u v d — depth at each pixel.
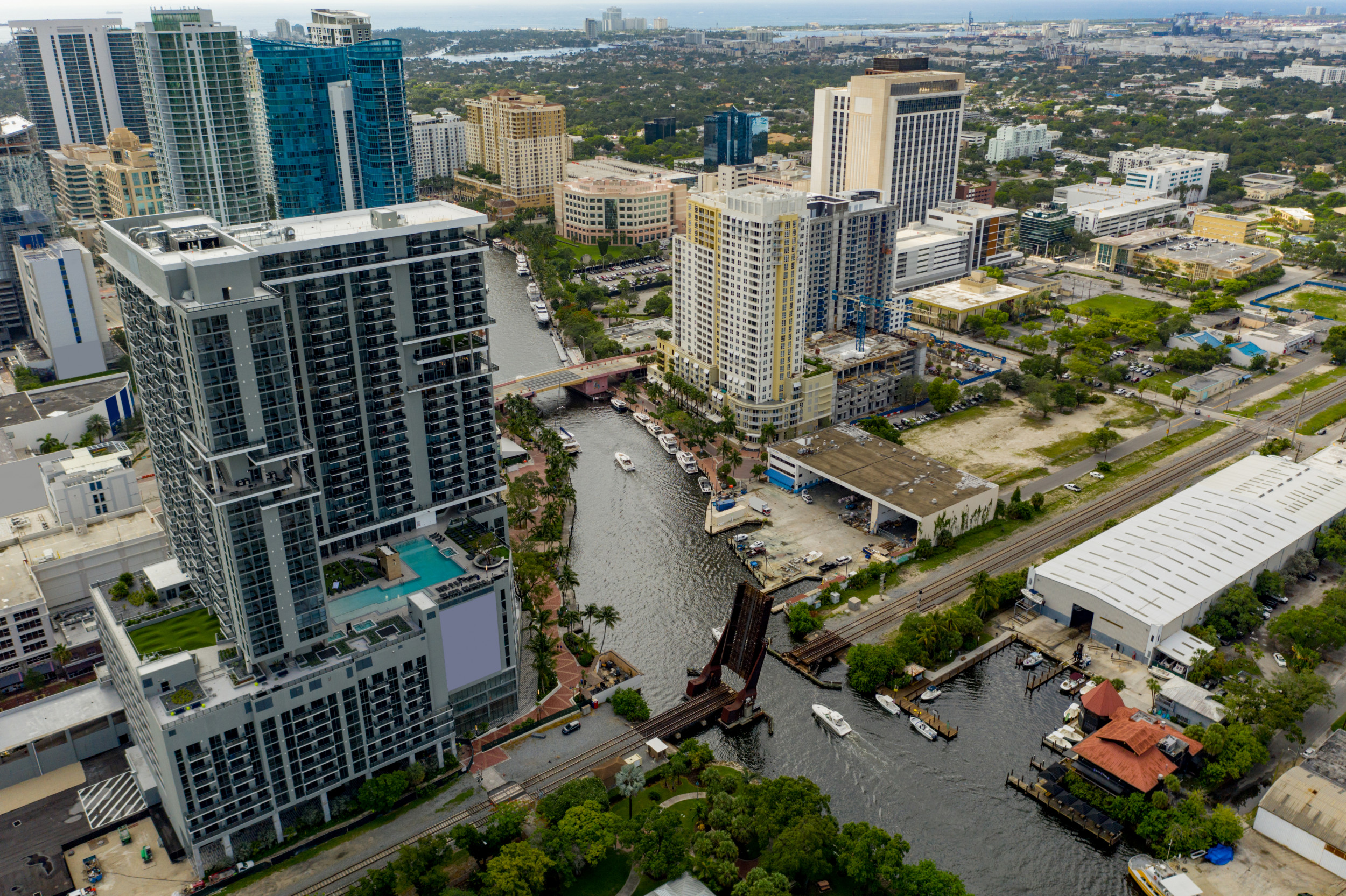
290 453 188.38
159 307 181.62
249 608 187.75
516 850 187.25
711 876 185.25
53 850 197.25
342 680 198.25
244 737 188.38
